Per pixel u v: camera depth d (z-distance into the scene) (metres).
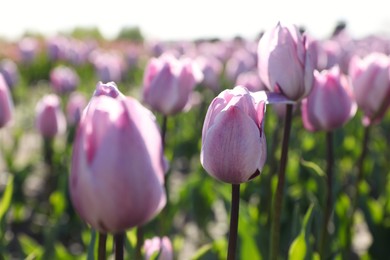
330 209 2.90
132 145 1.11
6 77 9.54
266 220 3.60
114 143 1.09
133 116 1.11
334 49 8.96
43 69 16.95
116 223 1.14
